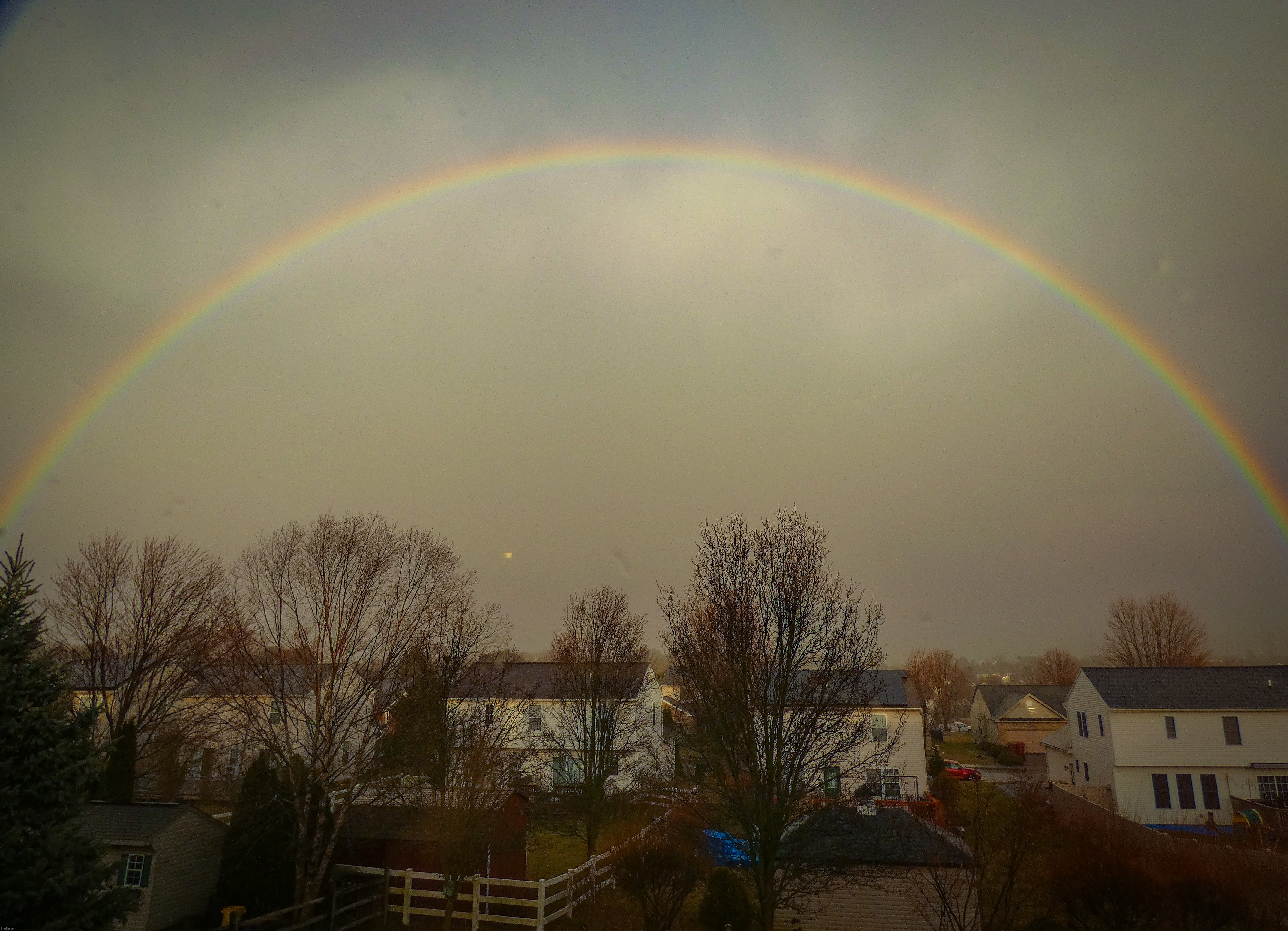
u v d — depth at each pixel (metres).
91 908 11.59
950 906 16.84
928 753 46.69
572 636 30.52
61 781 11.65
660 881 18.41
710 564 18.86
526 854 22.23
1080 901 17.62
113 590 31.66
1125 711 35.78
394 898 20.69
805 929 18.50
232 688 20.70
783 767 16.92
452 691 24.56
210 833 20.02
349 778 20.55
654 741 36.22
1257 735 34.88
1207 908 16.78
